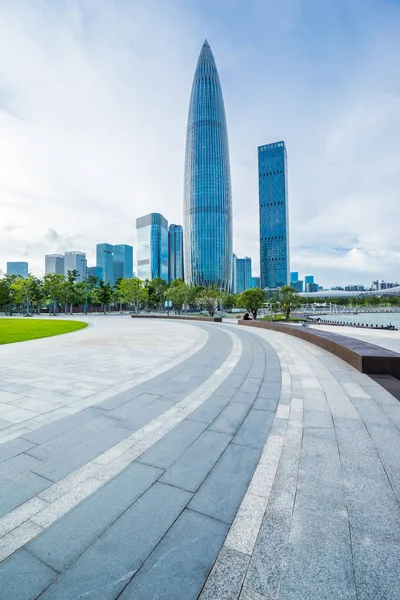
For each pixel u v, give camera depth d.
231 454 3.72
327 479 3.17
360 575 2.07
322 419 4.78
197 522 2.58
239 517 2.63
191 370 8.28
